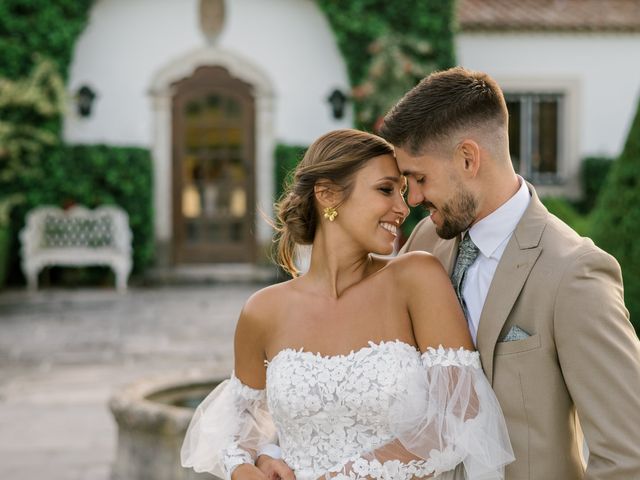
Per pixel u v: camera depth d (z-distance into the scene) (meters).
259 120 11.92
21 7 11.20
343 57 11.84
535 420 1.75
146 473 3.58
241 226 12.06
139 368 6.81
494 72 12.46
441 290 1.90
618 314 1.68
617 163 4.90
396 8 11.70
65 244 11.28
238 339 2.09
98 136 11.70
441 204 1.85
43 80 11.21
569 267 1.72
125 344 7.72
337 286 2.01
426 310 1.90
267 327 2.04
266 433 2.11
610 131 12.62
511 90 12.51
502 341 1.80
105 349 7.51
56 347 7.60
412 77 11.67
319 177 1.97
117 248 11.21
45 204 11.31
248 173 12.01
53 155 11.31
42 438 5.06
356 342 1.93
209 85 11.92
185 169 11.97
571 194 12.60
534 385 1.75
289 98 11.96
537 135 12.66
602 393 1.63
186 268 11.88
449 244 2.12
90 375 6.59
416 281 1.92
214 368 4.43
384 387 1.86
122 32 11.69
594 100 12.57
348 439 1.89
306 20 11.92
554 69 12.51
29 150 11.25
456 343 1.86
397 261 1.99
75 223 11.29
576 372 1.67
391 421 1.86
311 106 11.99
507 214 1.87
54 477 4.38
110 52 11.69
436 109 1.81
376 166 1.95
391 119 1.87
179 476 3.46
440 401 1.82
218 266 12.02
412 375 1.88
